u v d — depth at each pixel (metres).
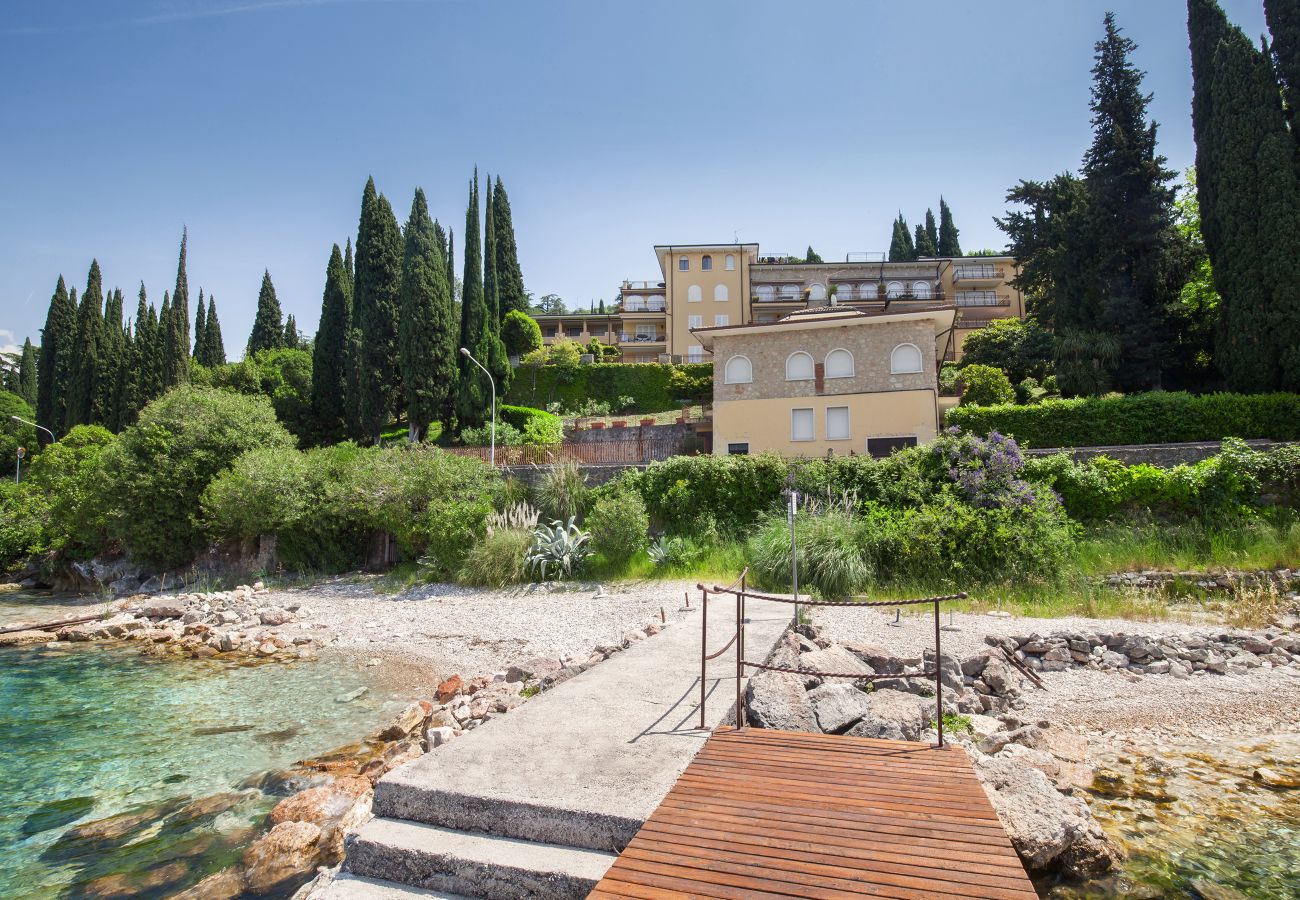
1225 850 5.57
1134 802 6.45
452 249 52.19
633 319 69.94
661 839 3.87
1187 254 30.84
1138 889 5.04
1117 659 10.45
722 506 20.36
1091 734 8.26
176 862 6.29
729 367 32.91
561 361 53.41
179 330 52.41
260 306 71.69
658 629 11.05
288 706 11.16
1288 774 7.01
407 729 9.38
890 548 15.14
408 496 22.47
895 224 75.56
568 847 4.25
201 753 9.16
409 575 21.50
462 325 46.88
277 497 23.75
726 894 3.35
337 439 48.34
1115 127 31.56
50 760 9.02
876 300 62.03
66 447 40.78
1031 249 40.00
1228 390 26.44
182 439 26.95
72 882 6.01
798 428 31.62
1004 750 7.11
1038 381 36.81
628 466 22.97
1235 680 9.77
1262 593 13.28
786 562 14.59
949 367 42.66
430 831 4.49
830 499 17.70
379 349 44.47
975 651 10.18
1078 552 15.52
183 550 26.72
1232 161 26.03
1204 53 27.66
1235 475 16.44
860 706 6.84
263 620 17.72
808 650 9.85
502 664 12.70
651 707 6.35
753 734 5.63
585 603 16.34
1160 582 14.27
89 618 20.23
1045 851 5.19
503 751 5.26
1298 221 24.52
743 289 63.19
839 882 3.43
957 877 3.46
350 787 7.31
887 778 4.71
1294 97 25.84
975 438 17.75
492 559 19.36
